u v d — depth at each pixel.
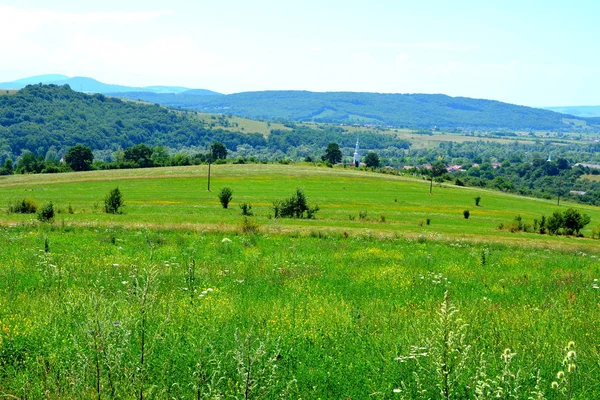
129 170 141.38
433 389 8.98
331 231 39.94
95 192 98.81
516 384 8.93
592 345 11.84
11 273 18.34
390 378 9.79
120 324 9.16
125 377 8.51
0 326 11.38
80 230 34.38
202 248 28.23
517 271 24.67
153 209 71.06
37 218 42.03
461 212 97.50
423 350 10.84
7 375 9.25
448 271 23.89
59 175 129.38
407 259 27.19
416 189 130.38
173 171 138.25
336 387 9.60
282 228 40.53
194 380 8.87
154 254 25.00
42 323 11.61
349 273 22.44
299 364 10.39
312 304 15.32
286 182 126.12
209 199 94.38
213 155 199.88
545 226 67.06
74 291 15.12
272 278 20.41
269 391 8.83
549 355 11.18
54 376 8.92
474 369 9.91
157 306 13.25
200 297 15.11
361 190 121.00
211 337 11.27
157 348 10.30
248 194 104.31
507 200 128.50
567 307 16.19
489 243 38.38
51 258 21.17
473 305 15.94
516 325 13.44
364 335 12.45
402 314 14.74
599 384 9.62
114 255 24.09
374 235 39.47
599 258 32.94
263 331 12.21
